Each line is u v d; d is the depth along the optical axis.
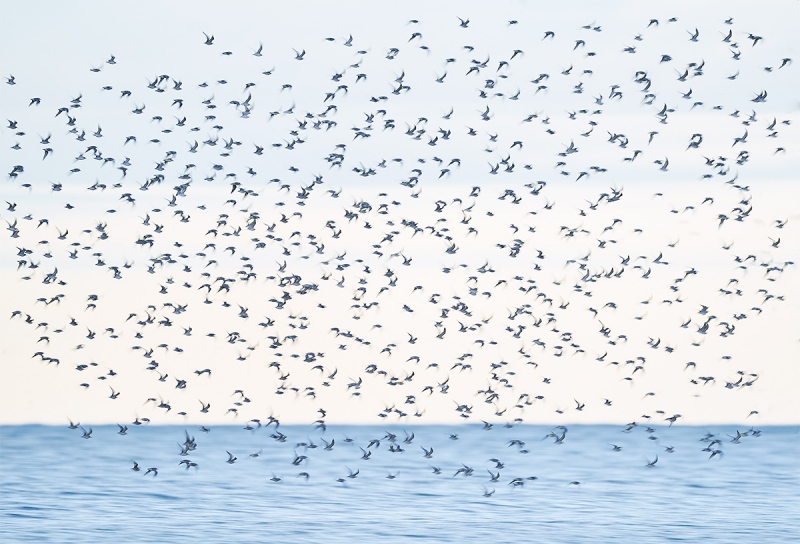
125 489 68.25
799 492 68.06
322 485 70.88
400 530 55.41
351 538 53.34
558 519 58.50
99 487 69.06
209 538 53.19
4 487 68.25
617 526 56.50
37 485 69.44
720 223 76.62
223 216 74.62
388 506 62.38
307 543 52.22
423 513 60.12
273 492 67.69
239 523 56.88
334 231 74.50
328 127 74.44
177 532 54.47
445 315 75.38
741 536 54.19
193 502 63.34
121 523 56.59
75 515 58.69
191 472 77.75
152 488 68.88
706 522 57.53
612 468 81.88
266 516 58.88
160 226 74.19
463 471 71.38
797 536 54.06
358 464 84.06
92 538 53.06
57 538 52.94
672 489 69.56
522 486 70.81
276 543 52.22
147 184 74.06
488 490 68.75
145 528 55.41
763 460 86.75
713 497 66.12
